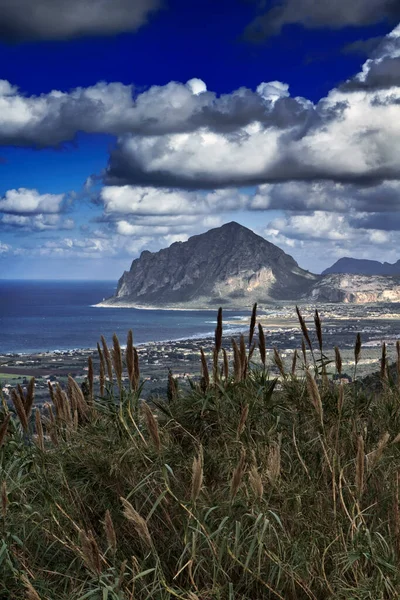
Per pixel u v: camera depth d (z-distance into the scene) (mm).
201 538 3025
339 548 3059
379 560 2727
